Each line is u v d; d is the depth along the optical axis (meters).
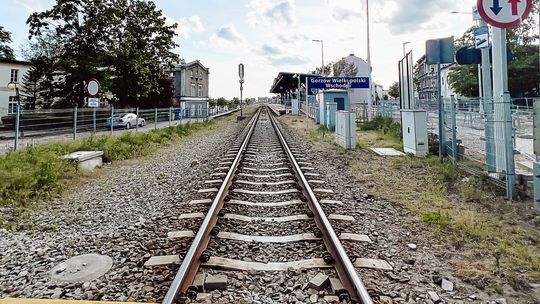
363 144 13.67
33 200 6.54
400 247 4.13
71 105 33.50
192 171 9.30
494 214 5.32
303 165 9.41
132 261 3.73
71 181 8.12
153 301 2.91
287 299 3.00
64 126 18.36
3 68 41.72
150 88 36.47
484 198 6.04
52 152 9.92
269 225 4.82
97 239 4.44
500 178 6.64
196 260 3.56
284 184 7.27
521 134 11.99
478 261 3.75
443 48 9.52
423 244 4.23
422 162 9.38
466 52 8.65
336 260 3.59
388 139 14.87
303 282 3.27
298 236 4.34
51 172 7.66
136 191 7.24
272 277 3.37
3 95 41.53
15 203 6.28
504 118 6.20
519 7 5.71
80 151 10.98
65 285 3.26
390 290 3.13
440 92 9.68
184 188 7.27
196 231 4.52
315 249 3.99
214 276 3.28
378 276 3.39
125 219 5.32
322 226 4.56
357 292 2.90
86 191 7.40
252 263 3.62
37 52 49.81
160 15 37.38
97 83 14.90
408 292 3.11
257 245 4.11
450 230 4.68
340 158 10.72
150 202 6.31
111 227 4.94
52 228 4.98
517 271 3.52
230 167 8.66
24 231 4.95
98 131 20.73
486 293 3.15
